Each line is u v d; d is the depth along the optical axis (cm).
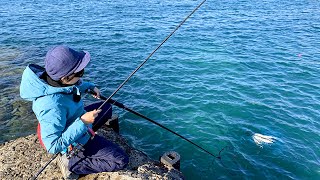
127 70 1203
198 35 1667
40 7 2495
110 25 1908
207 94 1001
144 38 1627
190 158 712
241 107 926
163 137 785
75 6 2544
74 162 477
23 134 800
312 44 1520
